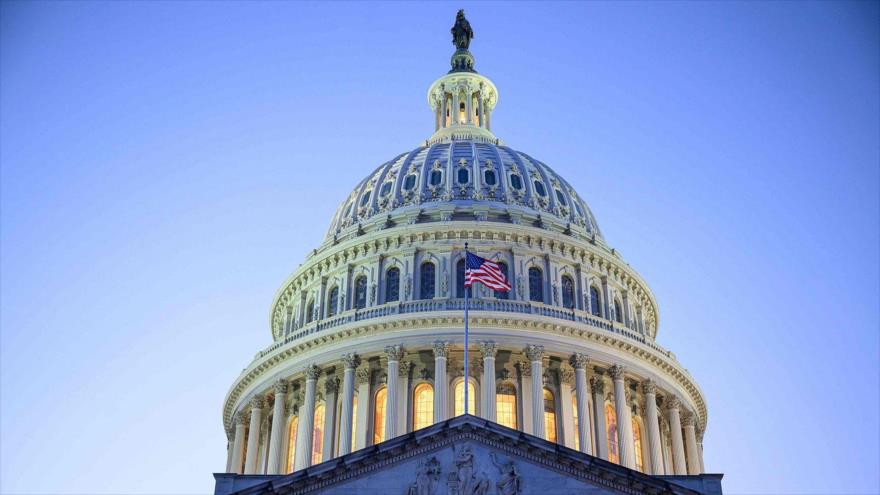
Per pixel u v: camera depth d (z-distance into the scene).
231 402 83.75
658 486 48.31
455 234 80.44
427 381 73.31
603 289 82.38
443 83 106.44
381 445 49.22
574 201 91.50
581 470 48.97
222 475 51.47
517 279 78.56
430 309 75.44
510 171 89.25
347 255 83.12
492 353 72.56
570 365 74.81
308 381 75.44
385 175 91.62
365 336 74.94
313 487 48.72
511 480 48.66
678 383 80.62
